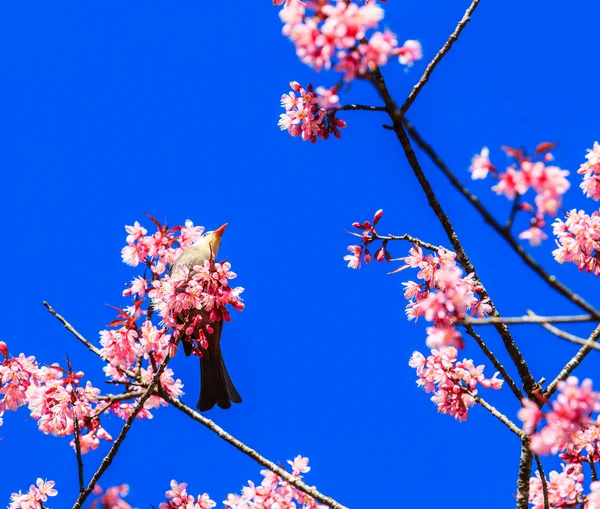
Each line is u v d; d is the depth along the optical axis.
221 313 9.37
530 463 9.16
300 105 10.09
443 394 9.84
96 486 9.47
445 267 9.11
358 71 5.50
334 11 5.62
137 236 9.70
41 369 9.70
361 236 9.96
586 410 5.87
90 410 9.48
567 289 5.64
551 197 5.50
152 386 9.30
